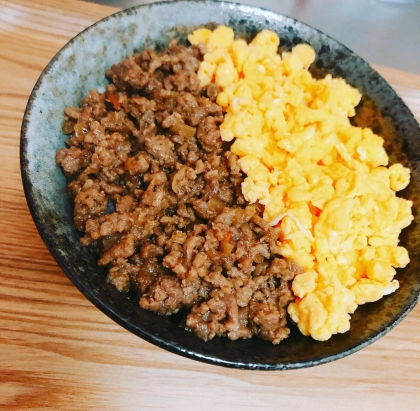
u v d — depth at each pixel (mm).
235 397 152
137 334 125
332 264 165
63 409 139
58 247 132
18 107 192
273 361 132
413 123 188
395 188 186
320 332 148
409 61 271
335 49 206
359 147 185
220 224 156
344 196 172
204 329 142
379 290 158
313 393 158
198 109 180
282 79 198
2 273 157
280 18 206
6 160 180
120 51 187
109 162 163
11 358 143
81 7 226
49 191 147
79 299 158
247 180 171
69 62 166
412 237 174
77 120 167
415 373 171
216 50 195
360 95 203
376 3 295
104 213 161
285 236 165
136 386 147
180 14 195
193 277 145
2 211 169
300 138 180
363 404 161
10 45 206
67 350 148
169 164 172
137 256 153
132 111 178
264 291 157
